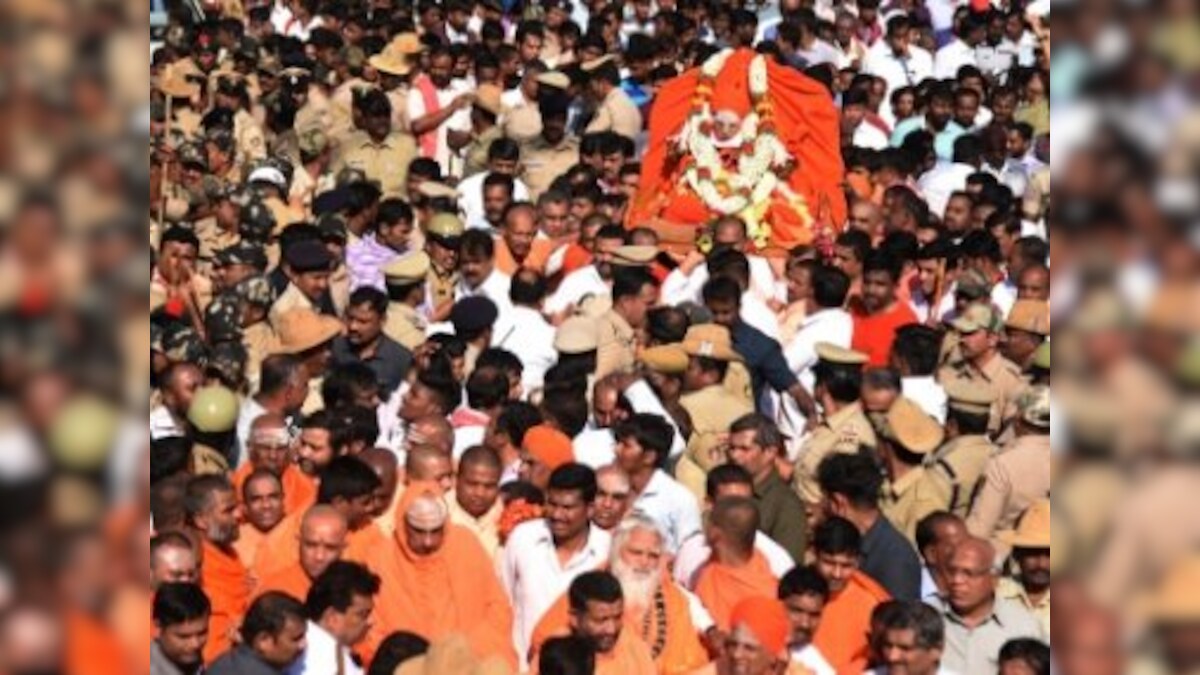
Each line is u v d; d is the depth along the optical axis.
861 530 7.83
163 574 6.54
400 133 16.17
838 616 7.31
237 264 11.36
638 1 22.12
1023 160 16.52
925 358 10.20
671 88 15.72
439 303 12.23
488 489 7.98
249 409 9.20
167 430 8.93
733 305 10.74
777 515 8.38
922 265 12.52
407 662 6.69
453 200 13.70
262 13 21.80
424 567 7.52
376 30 20.22
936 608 7.19
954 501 8.58
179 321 10.37
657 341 10.27
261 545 7.78
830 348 9.64
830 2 21.64
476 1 21.78
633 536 7.34
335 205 12.98
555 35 20.39
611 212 14.17
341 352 10.48
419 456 8.00
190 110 16.86
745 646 6.79
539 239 12.97
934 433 8.59
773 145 15.28
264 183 13.68
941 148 17.53
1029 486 8.27
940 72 21.25
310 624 6.76
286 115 17.30
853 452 8.40
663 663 7.24
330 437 8.38
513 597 7.79
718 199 15.11
